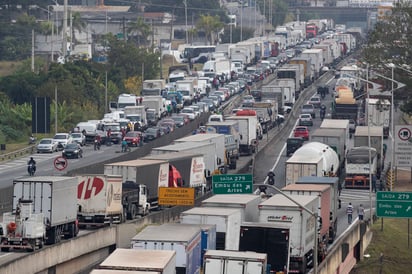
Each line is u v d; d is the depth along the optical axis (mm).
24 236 135625
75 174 178375
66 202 146250
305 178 180625
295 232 141875
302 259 141500
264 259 120000
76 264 148250
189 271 126312
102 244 155750
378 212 166000
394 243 190750
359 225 179625
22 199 137625
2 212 167875
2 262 126375
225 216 142875
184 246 124562
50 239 142375
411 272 181375
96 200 159625
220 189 145375
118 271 106875
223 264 119875
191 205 181250
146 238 125562
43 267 136375
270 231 134500
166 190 180500
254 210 157375
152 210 183500
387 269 179500
